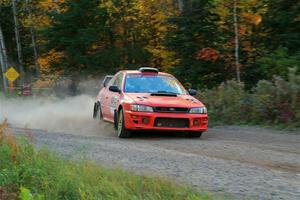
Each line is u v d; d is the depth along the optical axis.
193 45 36.03
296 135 17.00
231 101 23.05
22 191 6.17
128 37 48.19
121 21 47.62
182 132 17.89
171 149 13.29
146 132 17.62
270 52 32.47
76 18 47.91
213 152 12.75
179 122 16.34
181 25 36.66
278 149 13.35
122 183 8.02
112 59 46.31
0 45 58.53
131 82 18.30
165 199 7.45
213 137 16.95
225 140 15.81
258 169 10.16
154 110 16.23
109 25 47.62
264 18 32.06
